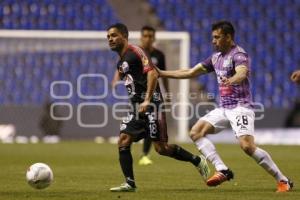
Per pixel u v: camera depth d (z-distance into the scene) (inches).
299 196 953.5
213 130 1048.8
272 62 3351.4
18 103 3046.3
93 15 3464.6
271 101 3206.2
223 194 989.8
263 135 2819.9
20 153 2074.3
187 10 3545.8
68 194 986.7
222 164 1030.4
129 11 3508.9
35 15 3444.9
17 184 1158.3
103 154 2032.5
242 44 3437.5
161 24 3491.6
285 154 2041.1
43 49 2755.9
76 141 2691.9
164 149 1042.1
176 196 959.6
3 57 3051.2
